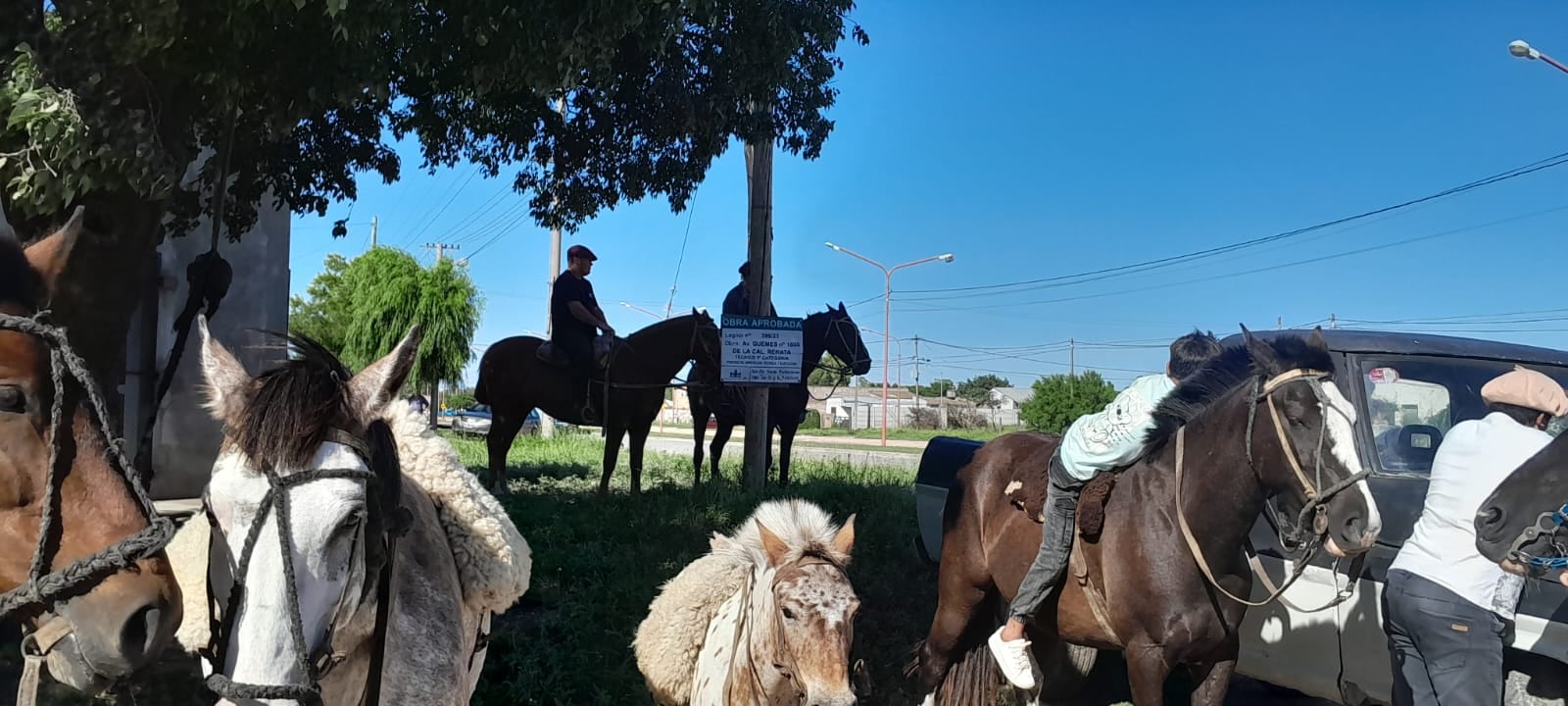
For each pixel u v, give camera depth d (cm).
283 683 210
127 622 226
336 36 416
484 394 1122
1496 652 348
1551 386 354
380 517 244
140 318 812
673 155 877
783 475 1162
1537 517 324
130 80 396
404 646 277
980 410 6328
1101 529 414
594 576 693
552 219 930
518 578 337
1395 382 469
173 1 364
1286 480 374
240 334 1019
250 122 569
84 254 313
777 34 755
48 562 233
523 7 479
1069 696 554
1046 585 427
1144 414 408
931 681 512
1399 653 373
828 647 331
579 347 1041
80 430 245
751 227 1123
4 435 237
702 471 1353
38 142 357
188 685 429
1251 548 423
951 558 501
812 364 1165
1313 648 441
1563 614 356
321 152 818
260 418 223
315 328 3484
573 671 526
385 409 250
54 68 368
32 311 256
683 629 442
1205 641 397
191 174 812
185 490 959
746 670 373
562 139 881
